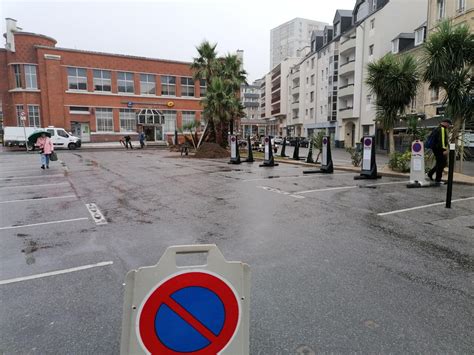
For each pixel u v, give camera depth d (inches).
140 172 538.3
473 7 751.1
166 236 207.3
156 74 1673.2
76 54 1491.1
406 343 102.1
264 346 100.9
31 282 146.0
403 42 1231.5
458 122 446.6
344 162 746.2
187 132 1667.1
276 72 3038.9
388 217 246.8
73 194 352.8
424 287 137.6
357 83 1462.8
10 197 340.8
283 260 166.7
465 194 331.3
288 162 704.4
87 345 102.9
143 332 66.7
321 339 104.1
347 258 169.0
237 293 71.6
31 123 1460.4
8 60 1454.2
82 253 180.1
